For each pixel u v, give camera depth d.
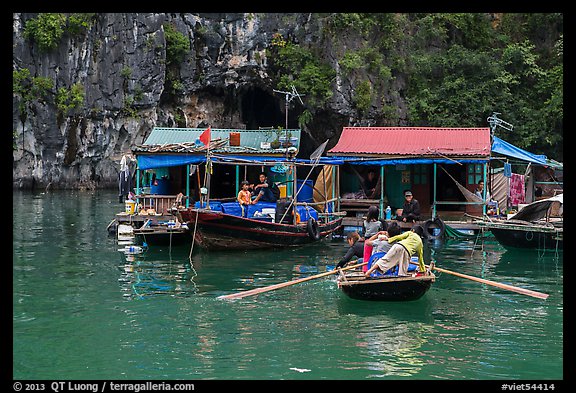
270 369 8.87
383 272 11.71
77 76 34.47
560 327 10.67
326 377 8.62
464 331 10.43
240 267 15.20
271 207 18.72
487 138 22.92
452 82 33.84
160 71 34.31
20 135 34.38
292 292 12.70
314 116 34.22
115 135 35.06
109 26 34.31
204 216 16.16
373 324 10.76
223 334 10.21
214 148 19.89
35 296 12.29
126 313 11.27
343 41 33.59
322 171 21.47
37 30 33.41
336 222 20.14
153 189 21.78
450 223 20.56
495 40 37.12
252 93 37.75
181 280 13.73
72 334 10.16
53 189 35.28
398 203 23.55
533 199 25.84
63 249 17.33
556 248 17.44
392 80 34.06
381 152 22.12
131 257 16.27
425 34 35.25
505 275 14.64
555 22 37.25
